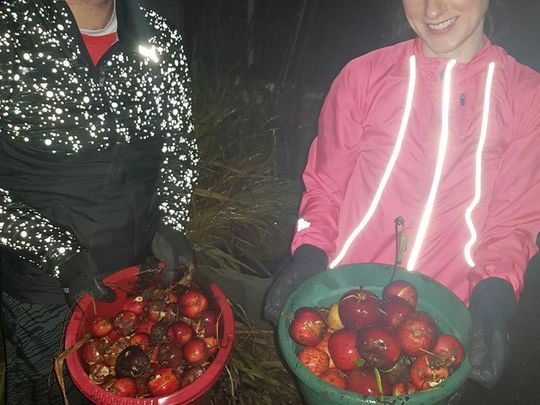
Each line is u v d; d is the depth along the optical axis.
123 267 1.95
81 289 1.76
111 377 1.74
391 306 1.63
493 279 1.64
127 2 1.67
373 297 1.67
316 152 1.93
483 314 1.59
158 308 1.87
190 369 1.74
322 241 1.82
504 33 1.76
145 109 1.77
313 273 1.78
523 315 3.09
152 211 1.97
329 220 1.86
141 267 1.92
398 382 1.59
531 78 1.67
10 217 1.74
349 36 4.43
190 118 1.98
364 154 1.82
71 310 1.83
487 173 1.70
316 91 4.14
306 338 1.63
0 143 1.69
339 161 1.85
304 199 1.93
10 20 1.53
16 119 1.62
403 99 1.73
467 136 1.68
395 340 1.55
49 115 1.63
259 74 4.60
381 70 1.76
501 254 1.68
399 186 1.77
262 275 3.02
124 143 1.76
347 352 1.58
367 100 1.78
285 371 2.64
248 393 2.52
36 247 1.75
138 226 1.90
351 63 1.83
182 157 1.99
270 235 3.22
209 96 3.71
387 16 2.15
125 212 1.83
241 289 2.81
